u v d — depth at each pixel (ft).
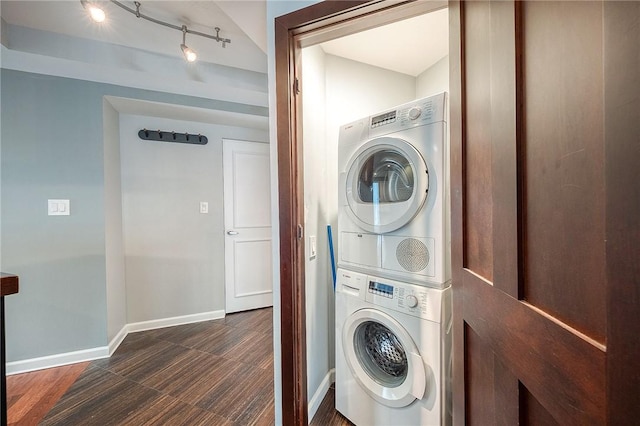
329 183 6.88
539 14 1.67
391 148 4.86
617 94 1.15
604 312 1.24
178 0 5.75
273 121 4.58
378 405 4.93
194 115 9.65
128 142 9.47
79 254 7.75
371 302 5.02
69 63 6.95
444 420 4.25
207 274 10.57
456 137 2.97
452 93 3.05
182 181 10.21
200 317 10.44
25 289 7.28
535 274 1.75
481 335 2.48
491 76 2.22
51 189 7.49
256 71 8.54
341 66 7.06
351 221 5.49
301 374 4.64
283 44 4.36
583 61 1.35
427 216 4.48
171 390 6.41
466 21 2.73
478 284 2.51
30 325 7.32
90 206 7.86
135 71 7.39
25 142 7.29
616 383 1.16
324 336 6.45
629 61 1.10
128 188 9.48
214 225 10.69
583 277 1.37
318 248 6.25
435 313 4.30
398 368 5.02
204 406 5.87
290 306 4.50
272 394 6.25
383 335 5.17
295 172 4.54
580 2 1.37
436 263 4.39
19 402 6.02
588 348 1.32
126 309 9.45
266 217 11.67
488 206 2.33
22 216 7.26
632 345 1.09
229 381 6.73
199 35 6.86
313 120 6.07
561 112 1.51
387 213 4.88
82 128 7.78
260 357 7.86
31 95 7.33
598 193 1.27
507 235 2.02
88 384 6.64
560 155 1.52
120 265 9.09
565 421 1.48
